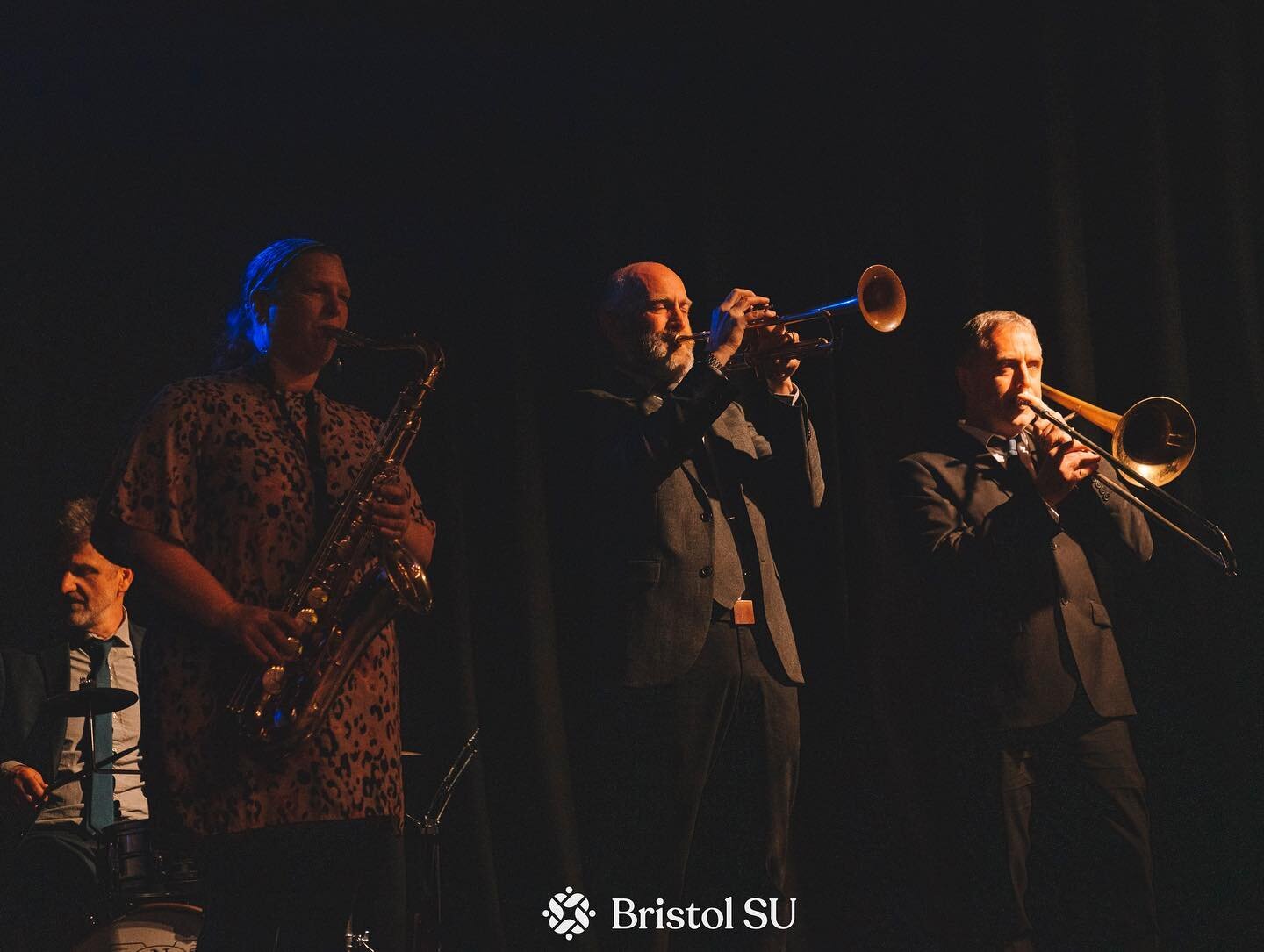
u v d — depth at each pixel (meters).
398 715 2.38
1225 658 3.82
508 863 3.68
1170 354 3.97
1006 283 4.05
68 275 3.85
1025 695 3.12
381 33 4.01
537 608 3.76
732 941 3.31
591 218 4.00
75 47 3.90
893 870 3.70
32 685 3.72
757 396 3.46
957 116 4.07
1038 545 3.16
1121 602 3.84
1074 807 3.61
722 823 3.29
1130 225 4.07
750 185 4.07
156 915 3.11
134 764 3.73
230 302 3.92
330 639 2.27
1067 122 4.07
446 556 3.76
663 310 3.24
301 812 2.16
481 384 3.91
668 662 2.89
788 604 3.83
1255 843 3.73
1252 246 4.10
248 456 2.26
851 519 3.88
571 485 3.88
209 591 2.13
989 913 3.59
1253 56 4.20
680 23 4.09
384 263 3.98
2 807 3.57
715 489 3.05
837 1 4.11
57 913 3.45
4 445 3.76
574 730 3.76
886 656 3.81
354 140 4.03
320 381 3.87
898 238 4.03
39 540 3.79
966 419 3.77
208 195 3.96
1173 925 3.74
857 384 3.93
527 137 4.05
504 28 4.04
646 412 3.12
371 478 2.42
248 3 3.93
